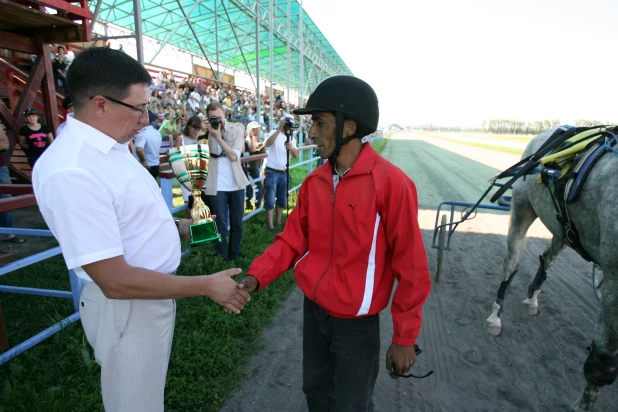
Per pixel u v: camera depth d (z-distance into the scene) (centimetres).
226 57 2189
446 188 1095
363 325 169
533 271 491
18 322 329
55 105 552
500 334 343
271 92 1227
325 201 170
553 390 273
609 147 234
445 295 420
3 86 741
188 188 211
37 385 247
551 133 341
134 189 138
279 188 629
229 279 146
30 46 501
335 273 166
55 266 450
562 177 254
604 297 214
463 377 287
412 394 270
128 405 150
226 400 257
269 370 289
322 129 161
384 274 171
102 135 131
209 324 328
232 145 444
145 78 138
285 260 184
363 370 171
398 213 154
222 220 445
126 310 142
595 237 239
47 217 124
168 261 152
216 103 436
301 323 356
